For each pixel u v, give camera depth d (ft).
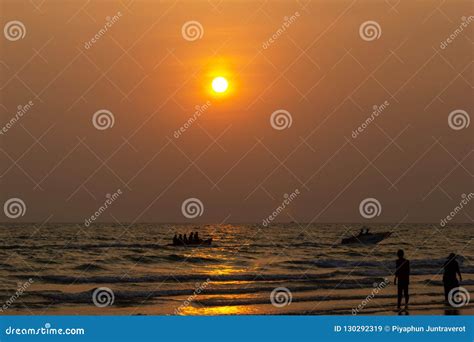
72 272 89.86
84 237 124.57
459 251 119.34
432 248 124.57
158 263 103.76
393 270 90.63
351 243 127.13
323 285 72.84
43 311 55.98
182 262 105.19
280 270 91.71
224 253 120.67
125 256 110.52
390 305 57.31
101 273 88.33
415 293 65.98
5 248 112.57
